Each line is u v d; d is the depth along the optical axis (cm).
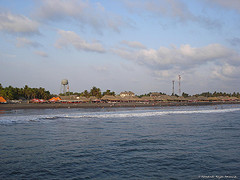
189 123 3953
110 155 1791
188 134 2759
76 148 2019
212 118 4959
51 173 1394
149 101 14412
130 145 2139
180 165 1555
